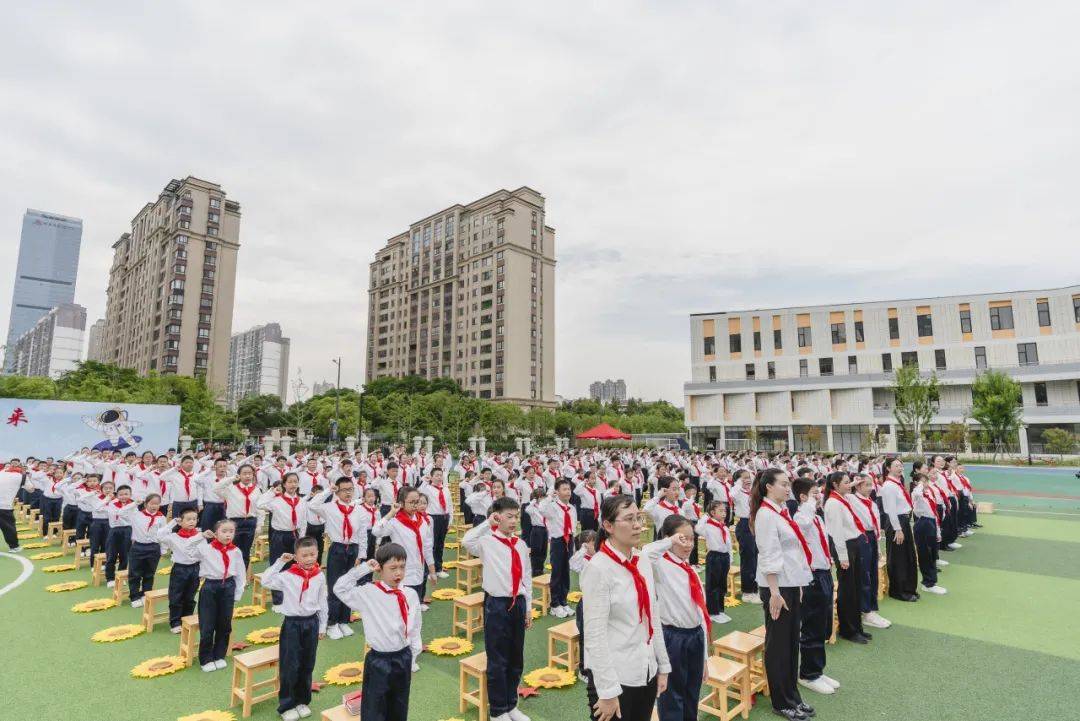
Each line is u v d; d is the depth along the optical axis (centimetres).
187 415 4131
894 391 4275
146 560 866
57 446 2211
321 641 734
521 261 7738
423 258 8800
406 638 473
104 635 728
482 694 523
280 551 873
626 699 350
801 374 4978
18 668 641
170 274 7344
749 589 912
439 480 1070
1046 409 4066
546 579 848
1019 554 1216
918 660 659
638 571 366
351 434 4972
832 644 709
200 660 643
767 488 559
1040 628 765
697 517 985
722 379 5272
